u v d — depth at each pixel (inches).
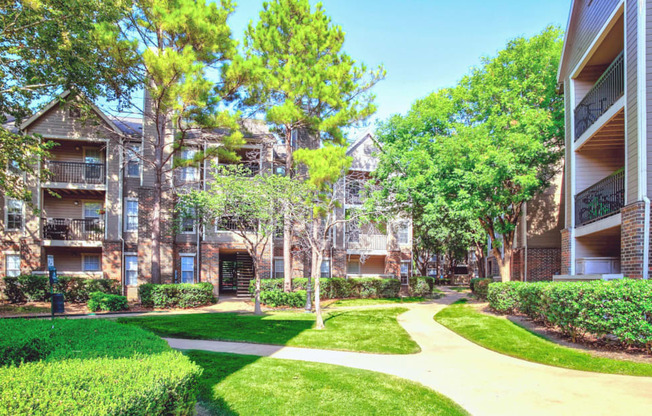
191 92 579.5
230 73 629.9
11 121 822.5
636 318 280.4
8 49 453.1
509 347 354.9
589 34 476.7
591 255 511.5
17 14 421.4
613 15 407.2
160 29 645.9
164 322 493.0
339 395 234.7
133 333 234.4
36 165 765.9
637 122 358.0
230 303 764.6
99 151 845.2
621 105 394.0
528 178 551.5
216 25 641.6
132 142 832.3
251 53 748.0
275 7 733.3
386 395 235.1
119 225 807.7
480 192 591.5
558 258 801.6
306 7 733.3
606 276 381.1
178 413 142.8
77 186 791.1
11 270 765.9
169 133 829.2
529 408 210.2
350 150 960.3
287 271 754.2
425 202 661.9
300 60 703.1
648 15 355.9
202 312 631.2
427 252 1652.3
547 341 356.5
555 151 665.6
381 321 543.5
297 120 713.6
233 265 1123.9
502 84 684.1
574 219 514.9
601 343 324.5
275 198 564.4
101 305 623.2
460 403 222.4
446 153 614.5
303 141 898.1
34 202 765.9
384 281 919.7
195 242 848.3
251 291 799.1
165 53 582.9
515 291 492.1
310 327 483.8
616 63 431.5
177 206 701.3
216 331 440.8
